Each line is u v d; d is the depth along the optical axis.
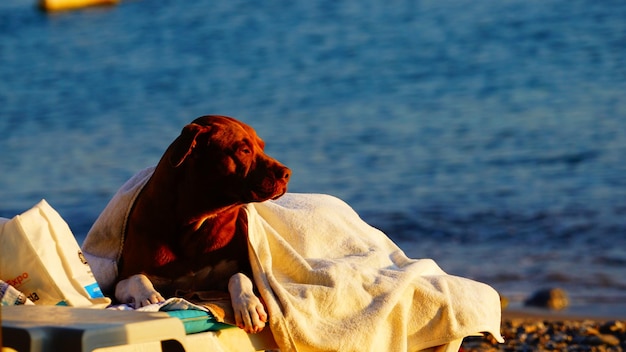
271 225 16.50
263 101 93.38
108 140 81.56
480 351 29.34
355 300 15.19
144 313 11.62
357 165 68.25
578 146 69.25
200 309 14.00
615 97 83.38
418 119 81.19
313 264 15.63
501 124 77.38
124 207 15.90
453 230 53.59
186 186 15.03
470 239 51.97
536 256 48.38
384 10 133.88
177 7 154.00
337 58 109.50
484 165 66.56
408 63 104.06
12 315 11.49
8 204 61.91
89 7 169.88
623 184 60.19
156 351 13.37
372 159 69.62
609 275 44.72
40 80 113.81
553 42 106.75
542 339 31.45
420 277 16.27
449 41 112.00
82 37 141.25
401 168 66.88
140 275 15.30
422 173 65.38
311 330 14.70
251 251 15.27
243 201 14.99
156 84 106.25
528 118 78.62
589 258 47.66
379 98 90.75
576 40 106.25
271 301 14.69
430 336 15.87
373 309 15.16
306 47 117.00
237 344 14.62
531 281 44.34
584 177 62.31
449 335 15.87
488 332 16.67
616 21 112.50
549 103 83.31
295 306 14.73
